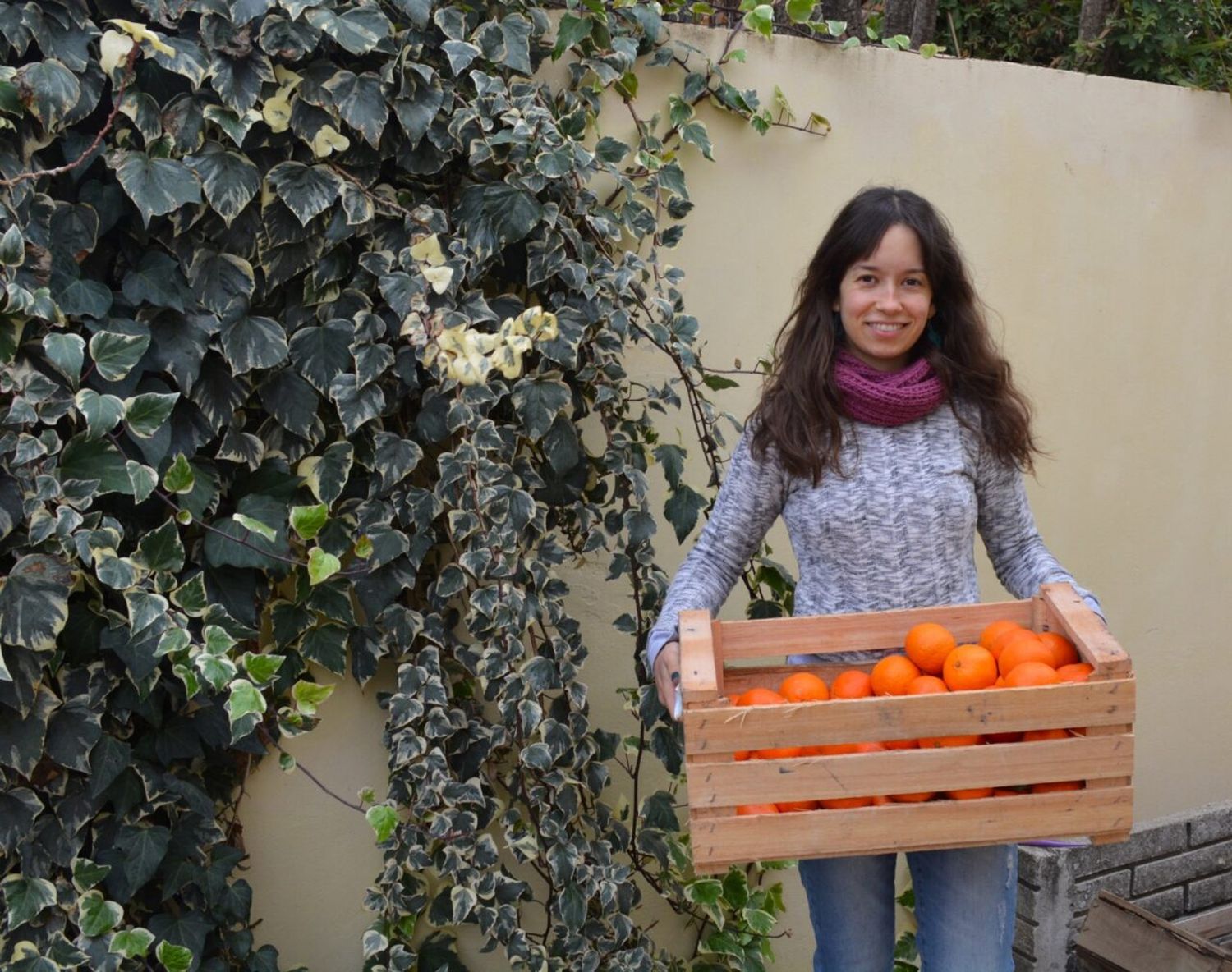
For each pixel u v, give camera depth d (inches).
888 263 70.3
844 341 74.3
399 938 92.7
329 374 82.7
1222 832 121.8
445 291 82.4
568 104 90.2
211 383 80.5
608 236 86.7
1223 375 124.7
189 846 83.4
